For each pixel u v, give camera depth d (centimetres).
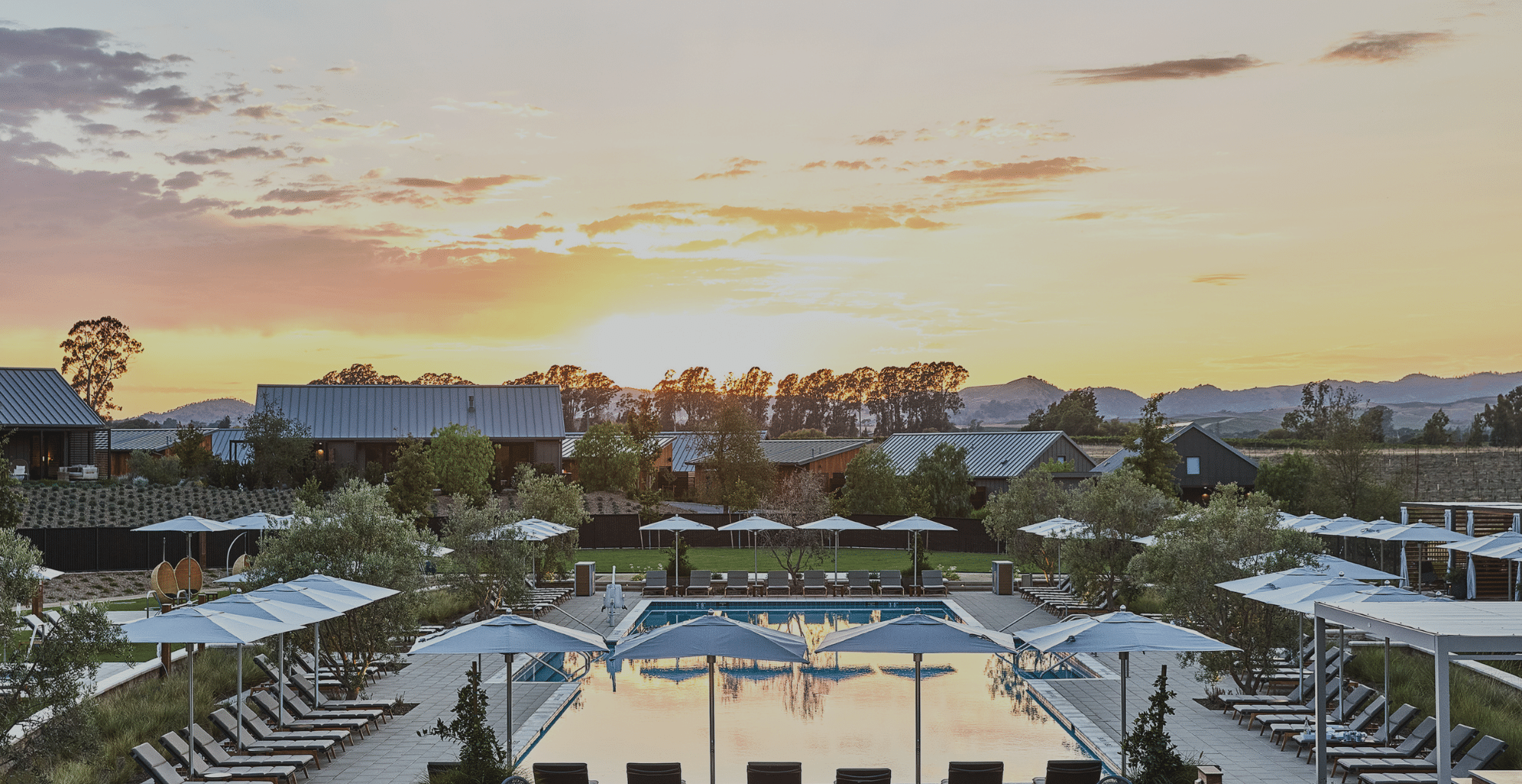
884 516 5506
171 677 1959
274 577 2047
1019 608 3362
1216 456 6384
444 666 2445
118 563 4159
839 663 2592
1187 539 2134
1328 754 1580
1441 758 1206
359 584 1859
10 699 1227
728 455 6775
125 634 1319
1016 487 3844
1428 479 6188
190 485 5194
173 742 1452
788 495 5297
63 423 5647
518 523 3061
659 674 2436
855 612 3412
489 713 1972
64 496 4691
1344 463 4688
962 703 2103
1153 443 5250
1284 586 1755
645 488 7606
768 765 1355
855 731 1869
